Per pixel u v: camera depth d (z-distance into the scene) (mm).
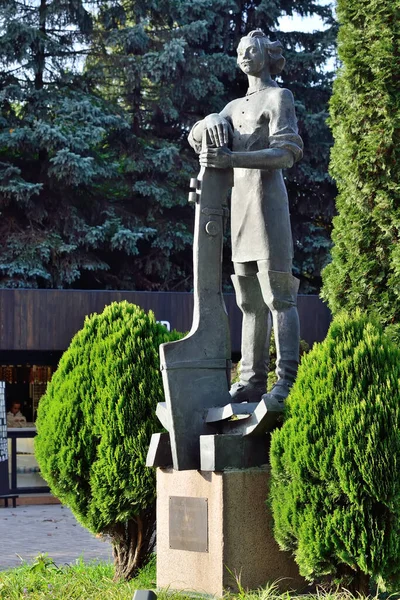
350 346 7543
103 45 32562
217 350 8398
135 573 9797
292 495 7383
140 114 32875
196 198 8430
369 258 10633
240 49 8758
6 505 19969
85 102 30297
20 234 30125
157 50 32469
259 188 8484
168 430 8320
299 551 7391
